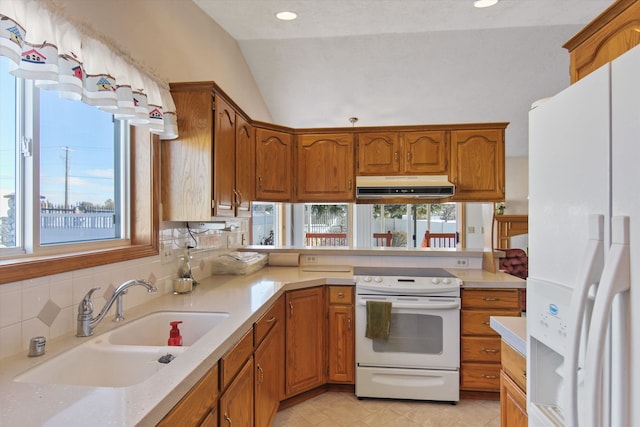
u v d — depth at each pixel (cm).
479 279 262
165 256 208
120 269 168
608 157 70
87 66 138
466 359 257
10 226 126
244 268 273
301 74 426
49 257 132
